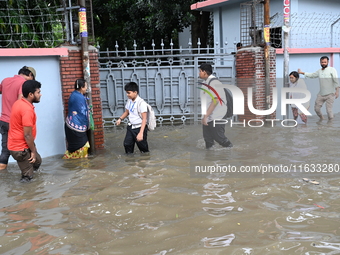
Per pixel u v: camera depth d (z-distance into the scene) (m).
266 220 3.37
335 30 11.93
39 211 3.85
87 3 6.79
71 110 6.21
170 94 10.41
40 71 6.55
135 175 5.05
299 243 2.89
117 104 10.12
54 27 9.52
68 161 6.20
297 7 11.03
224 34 12.97
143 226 3.35
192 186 4.46
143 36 17.64
